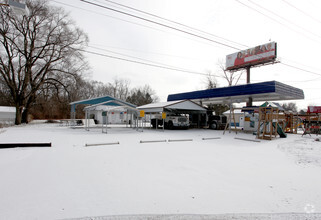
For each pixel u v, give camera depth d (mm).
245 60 29953
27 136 12609
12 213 2803
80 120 27391
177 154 7434
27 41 24797
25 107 28672
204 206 3137
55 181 4215
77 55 26016
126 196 3490
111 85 60469
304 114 18156
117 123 33406
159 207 3080
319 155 7453
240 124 29031
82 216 2756
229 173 5023
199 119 24078
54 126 24062
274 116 14008
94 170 5086
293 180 4504
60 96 41219
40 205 3080
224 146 9805
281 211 2996
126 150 8086
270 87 16578
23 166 5352
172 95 27703
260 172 5145
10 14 22531
